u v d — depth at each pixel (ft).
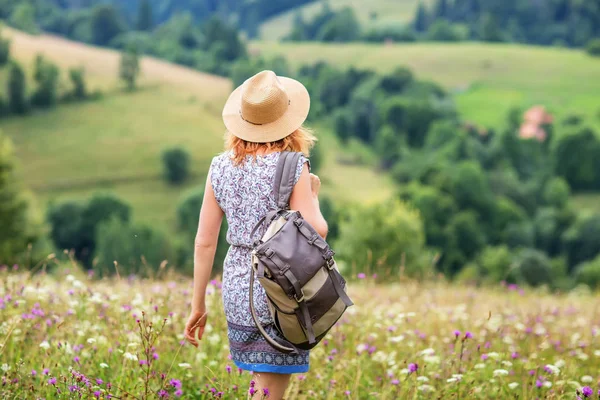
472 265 281.95
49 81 478.59
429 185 387.34
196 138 449.48
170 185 392.68
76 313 14.76
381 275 22.53
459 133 513.45
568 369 15.17
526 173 508.53
